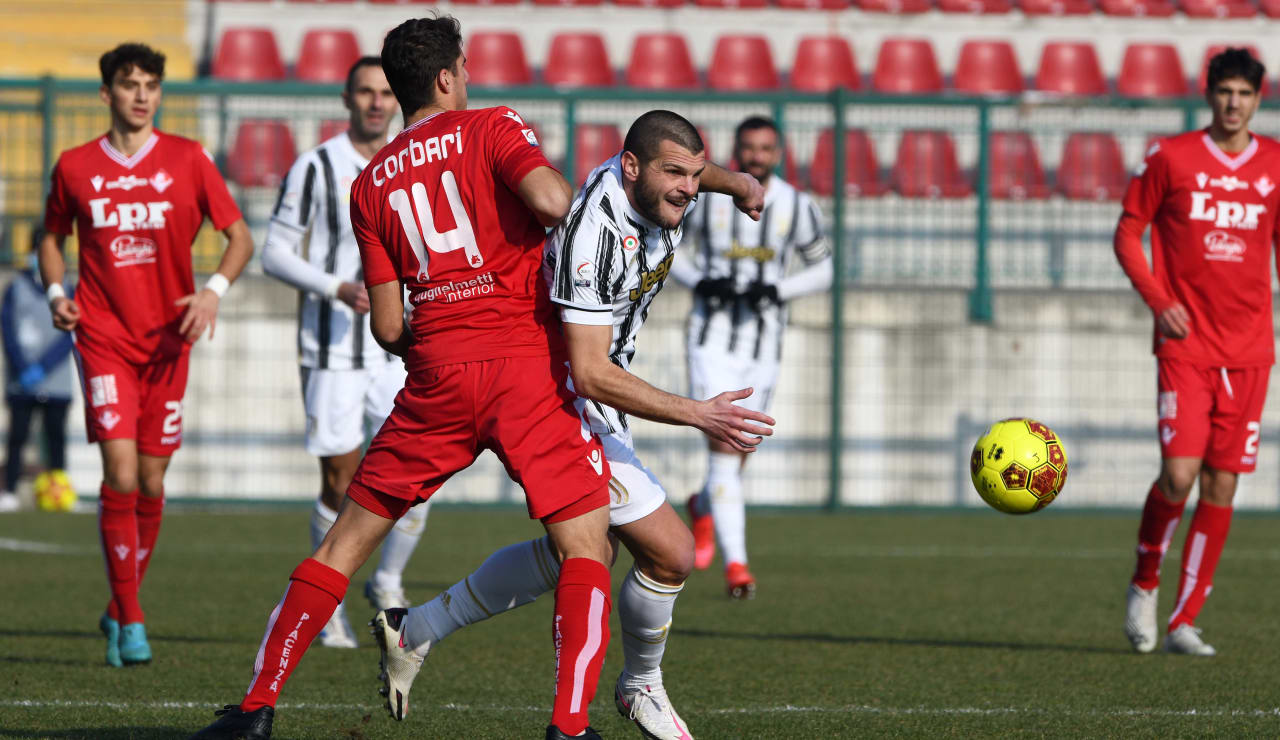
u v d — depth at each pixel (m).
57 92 44.81
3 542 34.47
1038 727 15.39
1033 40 58.41
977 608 25.66
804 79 56.72
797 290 27.27
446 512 44.16
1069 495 46.09
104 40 58.34
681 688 17.83
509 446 12.50
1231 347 20.34
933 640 21.98
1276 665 19.78
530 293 12.77
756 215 14.66
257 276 44.69
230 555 32.78
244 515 42.53
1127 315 46.16
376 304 13.10
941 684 18.17
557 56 56.44
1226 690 17.80
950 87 58.16
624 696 14.23
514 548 14.07
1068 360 46.09
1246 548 36.44
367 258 13.05
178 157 19.17
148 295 19.06
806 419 45.53
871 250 47.50
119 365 18.95
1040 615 24.84
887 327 45.75
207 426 44.50
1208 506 20.80
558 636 12.44
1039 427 16.38
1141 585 20.86
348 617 24.73
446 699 17.00
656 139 12.55
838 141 45.16
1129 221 20.67
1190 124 46.66
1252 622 24.12
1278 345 46.19
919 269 47.50
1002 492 16.14
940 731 15.14
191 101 45.81
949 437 45.88
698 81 57.12
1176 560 33.88
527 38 57.41
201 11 58.44
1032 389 46.03
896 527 41.59
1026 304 46.00
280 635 12.59
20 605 24.77
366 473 12.91
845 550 35.56
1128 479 46.16
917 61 56.88
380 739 14.62
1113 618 24.52
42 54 58.28
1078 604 26.25
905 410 45.84
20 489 44.41
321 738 14.62
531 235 12.73
